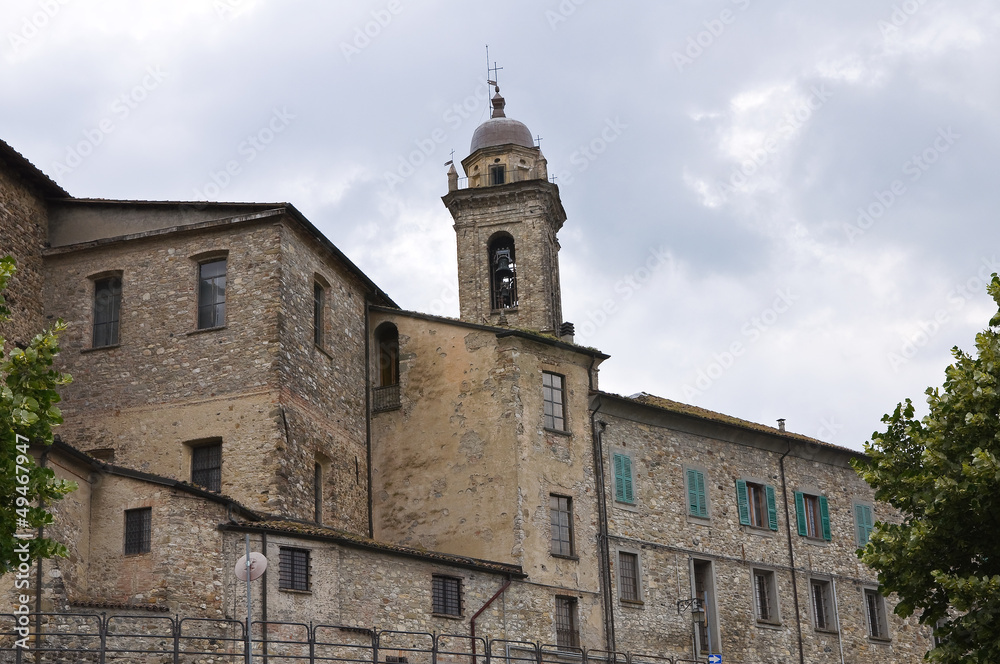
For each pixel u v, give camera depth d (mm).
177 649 27859
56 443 29828
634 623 40969
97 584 31234
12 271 23531
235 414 36531
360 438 41062
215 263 38406
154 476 31578
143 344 38062
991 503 25953
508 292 66562
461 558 36938
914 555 26797
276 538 32625
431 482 40406
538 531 39250
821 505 48875
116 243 39031
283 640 29844
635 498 42531
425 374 41562
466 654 32938
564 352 41938
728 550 44781
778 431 48812
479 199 67250
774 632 45188
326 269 40469
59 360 38594
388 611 34406
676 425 44781
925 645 50375
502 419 39875
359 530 40031
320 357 39219
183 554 31219
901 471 27938
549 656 38188
